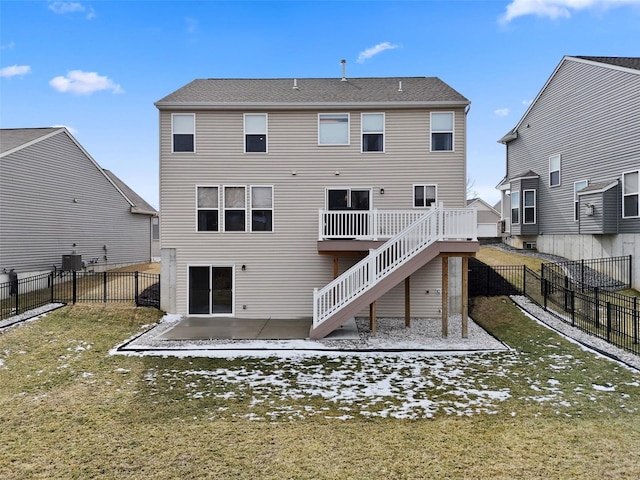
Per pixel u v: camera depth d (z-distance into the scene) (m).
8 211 14.61
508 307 12.59
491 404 6.32
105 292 13.79
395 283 10.42
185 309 13.22
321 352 9.30
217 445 4.98
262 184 13.18
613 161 15.13
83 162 19.05
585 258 16.64
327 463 4.54
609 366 8.01
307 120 13.19
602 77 15.74
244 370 8.05
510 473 4.31
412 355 9.10
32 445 5.00
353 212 11.88
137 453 4.79
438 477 4.24
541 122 19.95
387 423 5.64
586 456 4.66
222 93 14.01
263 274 13.22
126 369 8.06
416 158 13.12
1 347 9.15
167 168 13.14
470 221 10.41
